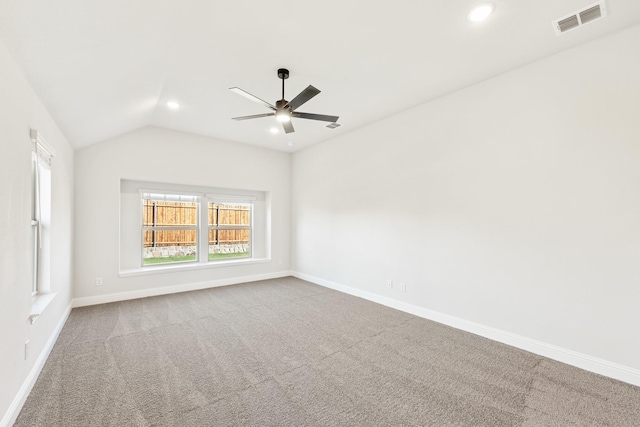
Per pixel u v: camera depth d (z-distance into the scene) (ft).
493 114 10.18
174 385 7.29
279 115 9.44
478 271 10.59
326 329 11.02
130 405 6.49
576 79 8.39
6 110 5.76
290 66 9.36
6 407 5.70
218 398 6.79
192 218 17.71
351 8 6.73
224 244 19.15
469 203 10.86
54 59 6.63
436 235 11.94
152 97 11.30
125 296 14.64
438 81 10.48
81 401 6.61
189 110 13.07
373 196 14.73
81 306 13.43
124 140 14.60
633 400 6.81
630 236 7.55
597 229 8.05
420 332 10.75
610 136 7.85
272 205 20.03
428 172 12.23
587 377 7.79
